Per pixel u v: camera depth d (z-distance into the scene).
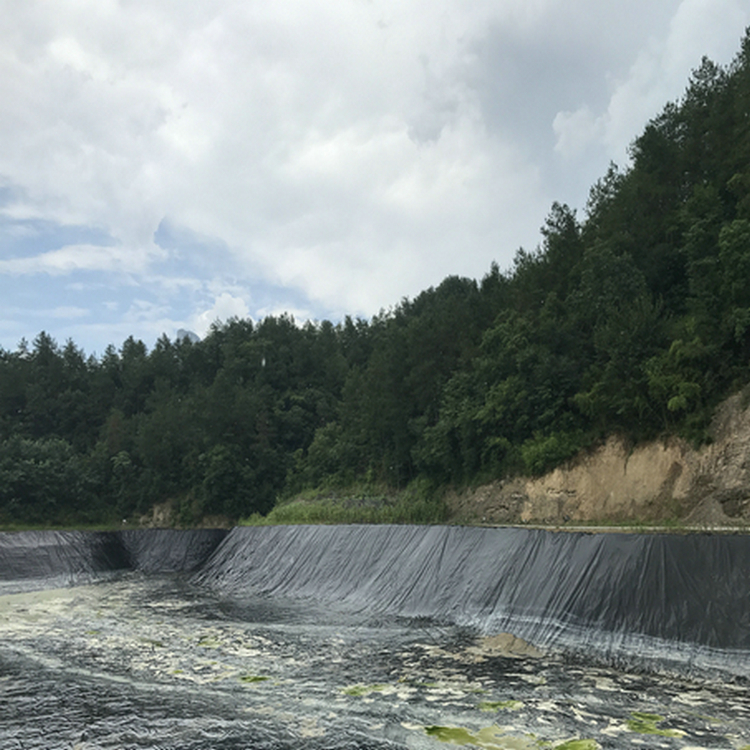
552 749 11.34
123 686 16.61
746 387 27.33
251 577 38.28
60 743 12.57
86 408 98.38
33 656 20.50
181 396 97.56
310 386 97.25
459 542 26.70
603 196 48.47
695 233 33.06
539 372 38.50
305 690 15.61
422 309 113.44
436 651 19.23
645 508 29.55
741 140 37.00
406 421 54.88
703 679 15.30
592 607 19.02
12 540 47.31
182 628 24.80
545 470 37.06
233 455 70.56
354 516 47.41
